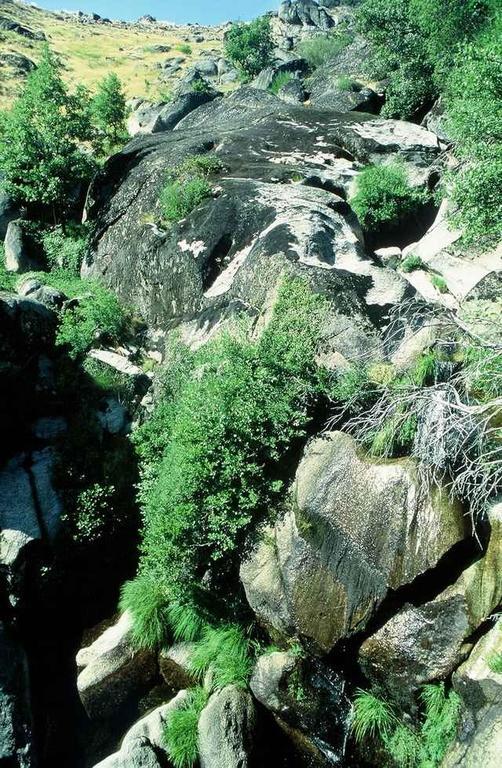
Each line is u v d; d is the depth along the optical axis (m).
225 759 8.08
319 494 8.71
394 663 8.08
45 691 10.27
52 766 9.54
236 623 9.73
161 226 15.52
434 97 22.33
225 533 9.45
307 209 13.49
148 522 10.63
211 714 8.45
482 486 7.25
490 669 7.12
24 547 10.34
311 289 11.20
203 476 9.47
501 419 8.23
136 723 9.20
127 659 10.11
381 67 25.31
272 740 8.73
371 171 16.23
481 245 12.73
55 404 12.30
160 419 12.05
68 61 55.97
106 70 54.72
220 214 14.24
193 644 9.95
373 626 8.24
